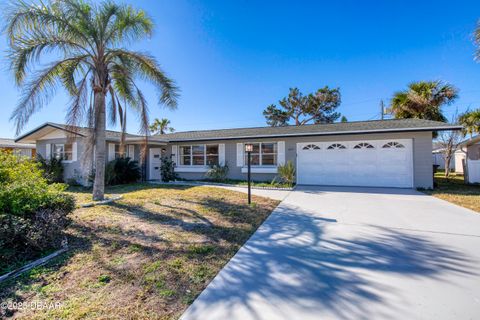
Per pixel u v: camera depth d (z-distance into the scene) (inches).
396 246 135.9
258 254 127.0
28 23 221.5
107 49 264.5
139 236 153.1
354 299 85.9
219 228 172.2
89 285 95.5
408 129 357.1
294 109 1027.9
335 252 128.7
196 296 89.0
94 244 138.6
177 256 123.8
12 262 111.7
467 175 431.5
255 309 81.0
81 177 429.4
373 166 395.5
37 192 141.3
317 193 334.0
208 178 501.4
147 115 289.7
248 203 259.3
